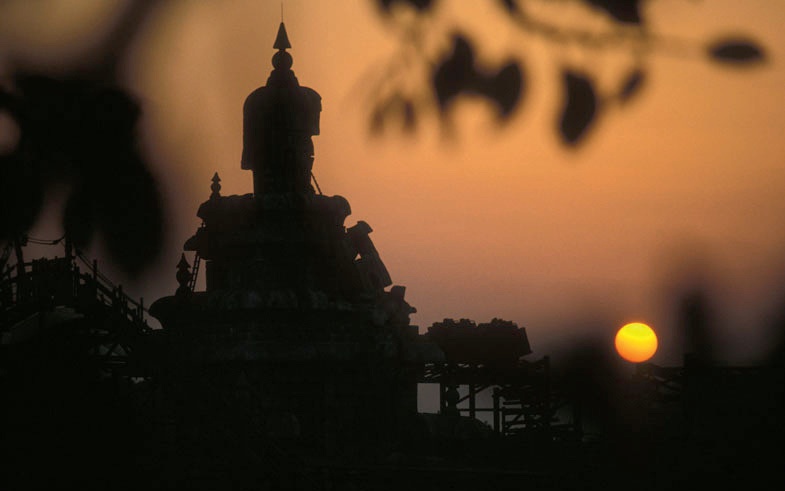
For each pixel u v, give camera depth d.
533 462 139.88
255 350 153.75
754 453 55.88
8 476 76.62
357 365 162.00
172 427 116.75
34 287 100.00
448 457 157.38
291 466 117.19
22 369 92.38
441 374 166.75
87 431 80.75
